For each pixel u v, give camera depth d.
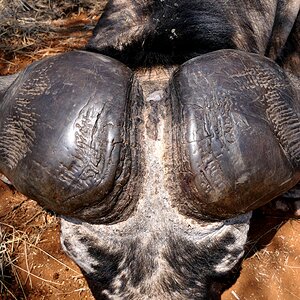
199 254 0.85
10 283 1.27
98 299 0.87
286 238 1.34
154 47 1.04
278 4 1.28
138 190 0.77
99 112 0.72
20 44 1.87
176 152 0.74
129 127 0.74
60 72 0.76
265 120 0.75
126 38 1.07
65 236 0.89
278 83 0.79
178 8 1.10
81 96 0.73
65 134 0.72
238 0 1.19
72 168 0.72
